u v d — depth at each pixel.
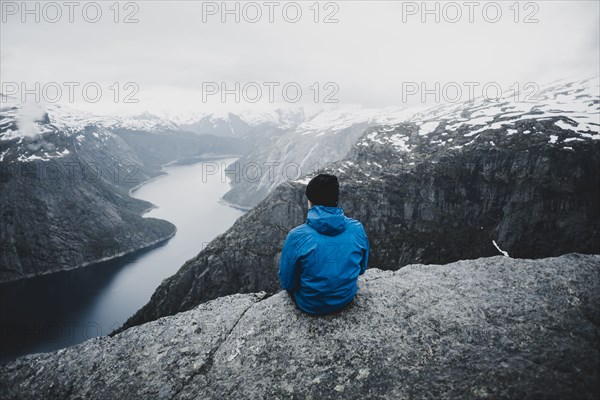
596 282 5.83
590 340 4.60
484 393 4.04
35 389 5.55
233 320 6.33
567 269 6.34
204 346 5.80
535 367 4.28
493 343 4.84
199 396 4.84
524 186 116.56
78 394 5.29
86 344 6.34
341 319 5.74
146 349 5.96
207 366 5.36
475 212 122.38
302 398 4.47
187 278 123.50
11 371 5.95
